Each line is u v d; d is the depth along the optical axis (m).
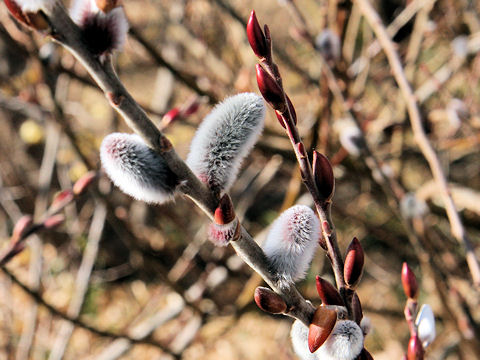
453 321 0.57
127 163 0.26
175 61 0.71
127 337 0.69
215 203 0.27
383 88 0.98
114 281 1.38
